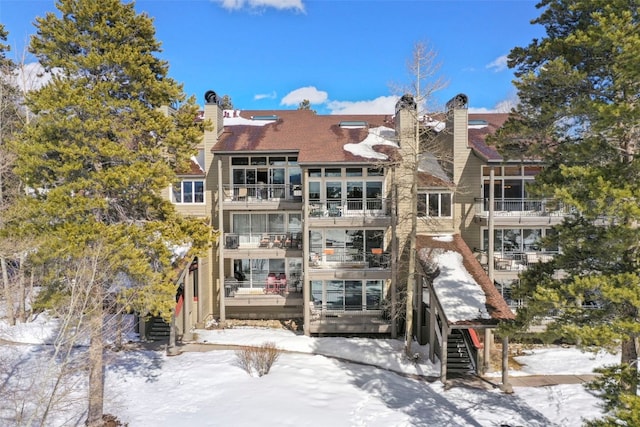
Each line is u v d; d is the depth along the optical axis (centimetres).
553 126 1004
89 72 1219
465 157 2134
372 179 2123
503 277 1962
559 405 1352
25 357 1631
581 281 845
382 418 1244
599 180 798
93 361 1202
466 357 1706
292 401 1315
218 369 1571
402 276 2070
